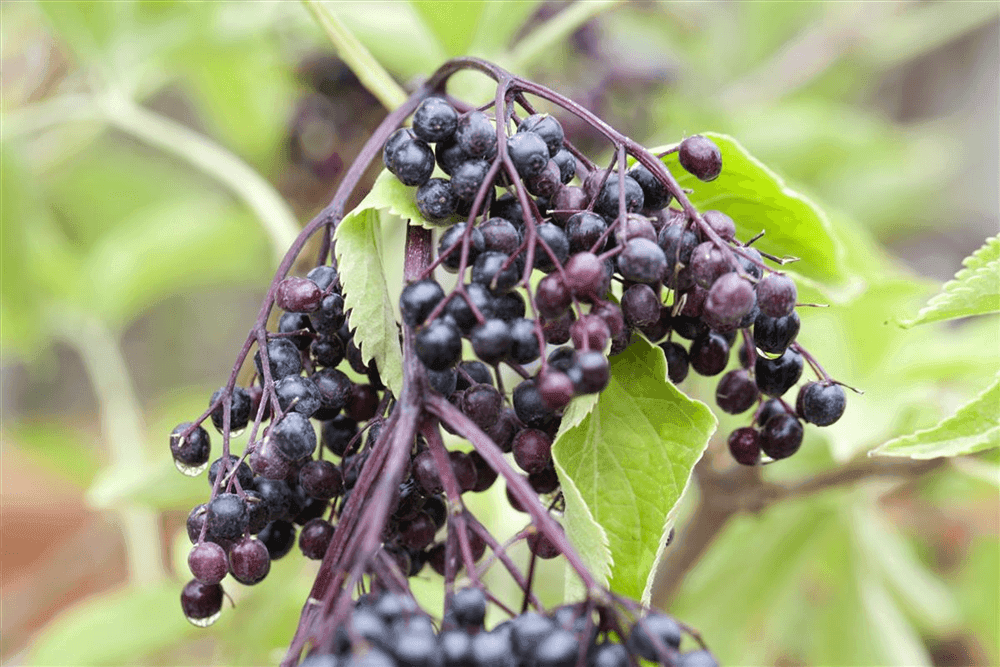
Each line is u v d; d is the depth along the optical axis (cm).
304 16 60
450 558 39
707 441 41
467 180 40
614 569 41
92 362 79
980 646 88
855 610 66
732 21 97
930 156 92
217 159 58
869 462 52
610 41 72
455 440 50
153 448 79
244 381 50
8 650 82
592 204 40
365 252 41
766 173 43
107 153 93
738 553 66
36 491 106
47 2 58
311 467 40
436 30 51
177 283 87
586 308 41
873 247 62
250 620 59
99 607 59
